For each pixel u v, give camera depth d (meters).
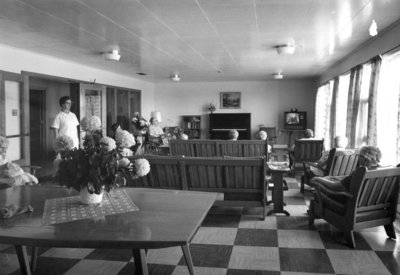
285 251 3.32
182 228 1.88
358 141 6.47
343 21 4.68
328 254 3.25
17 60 6.45
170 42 6.05
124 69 9.52
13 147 6.09
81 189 2.32
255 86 12.87
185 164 3.99
